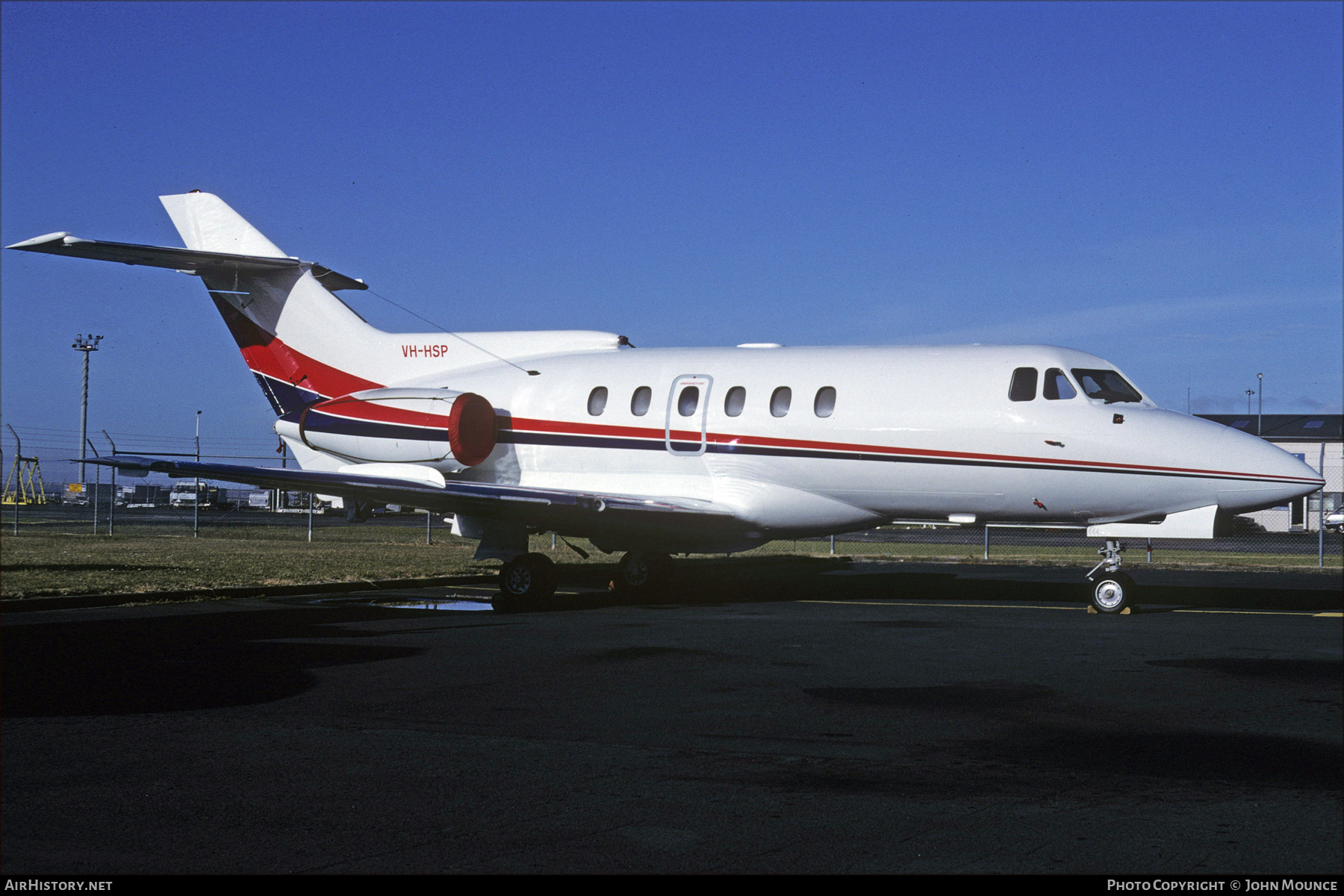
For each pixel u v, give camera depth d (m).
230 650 10.52
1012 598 16.20
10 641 11.05
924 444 14.77
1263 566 21.95
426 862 4.66
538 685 8.70
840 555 25.12
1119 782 5.87
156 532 34.03
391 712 7.63
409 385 18.34
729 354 16.48
